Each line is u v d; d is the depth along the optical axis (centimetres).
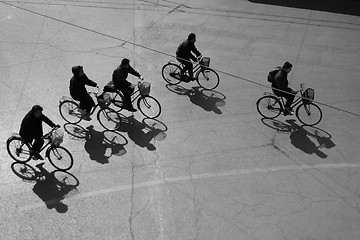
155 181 907
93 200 852
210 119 1094
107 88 1029
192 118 1093
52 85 1167
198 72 1188
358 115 1083
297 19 1619
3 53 1293
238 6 1697
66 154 940
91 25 1481
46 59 1280
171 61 1252
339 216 851
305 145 1027
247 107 1144
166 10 1628
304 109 1141
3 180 880
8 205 828
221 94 1191
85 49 1345
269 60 1359
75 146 979
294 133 1063
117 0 1678
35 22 1474
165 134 1034
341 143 1038
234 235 800
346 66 1351
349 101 1186
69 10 1571
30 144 913
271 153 999
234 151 998
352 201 886
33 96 1119
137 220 819
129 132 1034
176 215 834
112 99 1047
